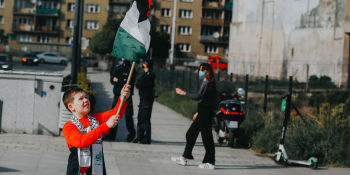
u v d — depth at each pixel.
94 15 73.81
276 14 37.97
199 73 7.49
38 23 76.12
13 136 8.66
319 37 32.75
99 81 29.17
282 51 36.84
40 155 7.40
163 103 20.44
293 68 34.66
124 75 9.12
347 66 29.19
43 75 8.98
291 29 35.88
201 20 73.50
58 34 75.69
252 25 41.16
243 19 42.75
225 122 9.91
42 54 58.50
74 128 3.52
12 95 8.97
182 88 21.86
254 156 9.07
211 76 7.39
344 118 10.38
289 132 9.71
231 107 9.84
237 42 43.53
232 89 11.23
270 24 38.66
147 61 9.25
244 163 8.27
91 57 58.84
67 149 8.03
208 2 73.44
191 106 16.03
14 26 75.31
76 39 12.02
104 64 48.84
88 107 3.58
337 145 8.97
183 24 73.44
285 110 8.43
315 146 8.87
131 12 3.72
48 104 9.03
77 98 3.55
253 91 22.66
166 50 58.44
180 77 22.58
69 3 75.75
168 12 73.31
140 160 7.84
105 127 3.46
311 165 8.05
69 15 75.69
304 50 34.16
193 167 7.59
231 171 7.48
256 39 40.41
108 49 54.94
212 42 73.44
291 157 8.84
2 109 8.94
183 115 16.14
